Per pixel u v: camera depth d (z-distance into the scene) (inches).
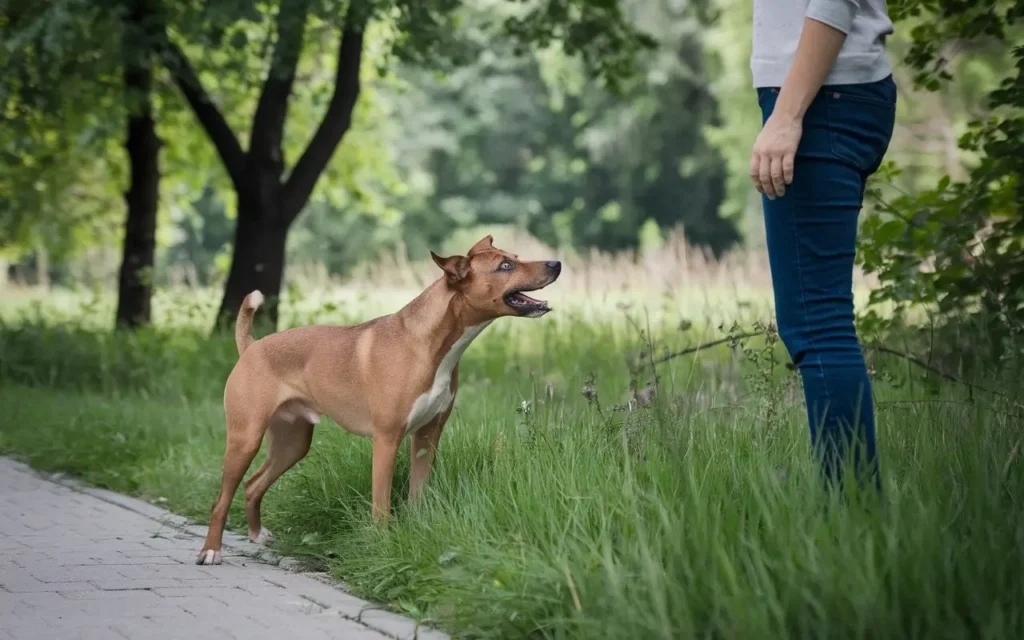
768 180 159.0
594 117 1808.6
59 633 174.7
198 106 560.1
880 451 189.5
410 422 223.3
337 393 228.2
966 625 131.6
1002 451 179.2
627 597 150.0
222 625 179.5
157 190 629.9
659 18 1715.1
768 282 655.1
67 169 735.7
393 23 550.3
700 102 1761.8
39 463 354.9
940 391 249.8
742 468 184.1
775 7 166.7
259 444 232.5
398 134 1782.7
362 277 859.4
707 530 153.2
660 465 189.6
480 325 224.4
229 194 808.3
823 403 161.2
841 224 161.0
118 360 497.0
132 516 283.1
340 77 568.4
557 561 165.3
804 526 151.0
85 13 474.0
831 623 131.6
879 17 163.8
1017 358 239.8
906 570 135.2
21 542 250.5
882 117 163.0
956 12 308.2
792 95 157.8
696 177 1823.3
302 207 571.5
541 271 221.9
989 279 282.5
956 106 1005.2
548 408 252.2
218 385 458.9
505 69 1830.7
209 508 276.2
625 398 305.7
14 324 623.8
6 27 491.8
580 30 602.9
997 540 142.4
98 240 842.2
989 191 292.5
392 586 196.2
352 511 234.7
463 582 175.8
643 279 709.3
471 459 236.5
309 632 175.3
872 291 298.4
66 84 536.7
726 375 296.5
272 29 521.3
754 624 132.3
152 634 173.8
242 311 239.8
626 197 1835.6
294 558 234.8
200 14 484.7
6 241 799.1
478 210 1851.6
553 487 195.9
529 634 161.3
